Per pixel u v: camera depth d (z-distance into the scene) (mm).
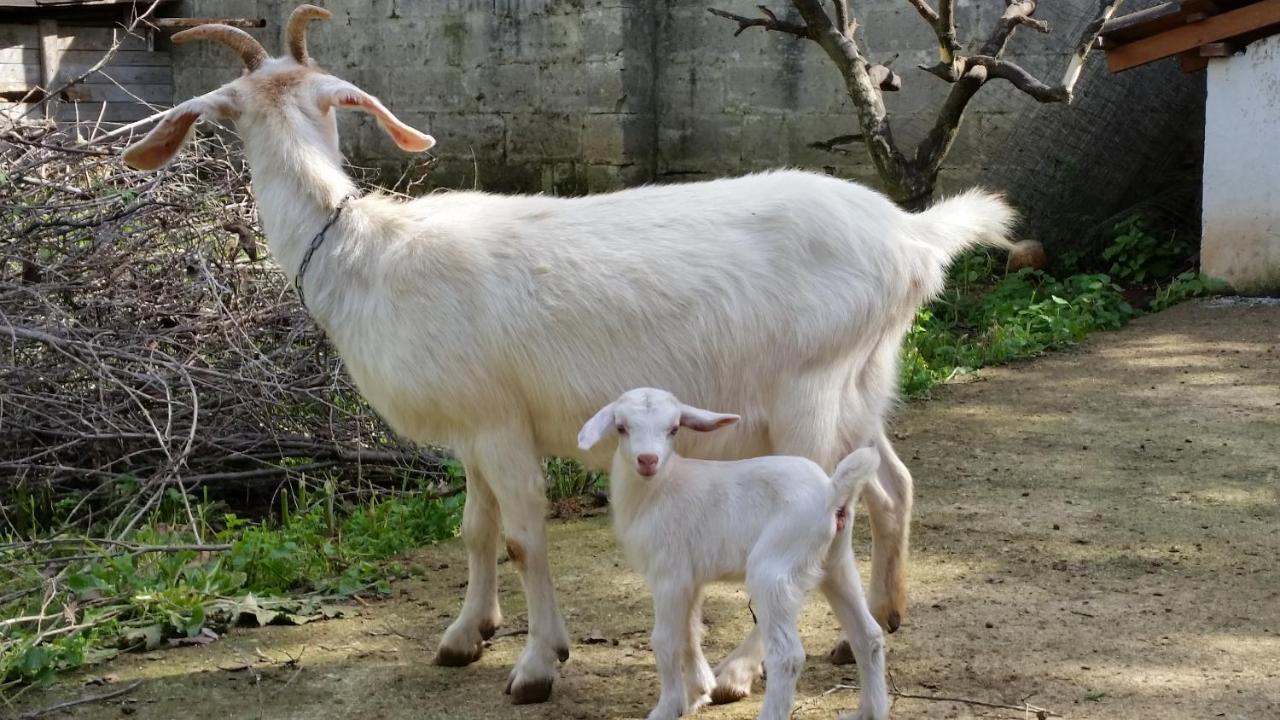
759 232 4109
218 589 4980
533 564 4102
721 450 4109
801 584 3494
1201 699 3926
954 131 9719
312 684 4312
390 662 4484
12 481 6156
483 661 4473
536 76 13469
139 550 5066
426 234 4160
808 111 12477
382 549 5578
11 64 14922
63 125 7070
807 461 3646
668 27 13016
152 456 6398
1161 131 11289
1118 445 6816
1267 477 6191
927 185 9820
